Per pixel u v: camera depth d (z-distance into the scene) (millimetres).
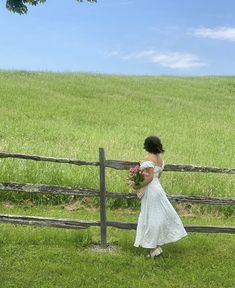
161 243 8117
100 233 9250
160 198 8094
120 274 7602
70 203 11641
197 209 11641
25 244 8633
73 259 8078
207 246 8992
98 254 8375
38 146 16016
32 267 7672
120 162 8641
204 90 48688
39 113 26359
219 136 24484
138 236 8203
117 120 27359
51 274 7473
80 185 12109
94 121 26281
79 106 30891
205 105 39469
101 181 8633
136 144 19328
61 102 31609
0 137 18797
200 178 13164
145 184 8062
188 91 46906
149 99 38656
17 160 13086
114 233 9570
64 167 12945
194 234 9680
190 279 7527
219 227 8812
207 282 7484
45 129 21641
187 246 8938
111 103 34281
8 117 24156
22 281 7203
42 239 8859
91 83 43719
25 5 8875
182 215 11438
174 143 20750
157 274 7699
